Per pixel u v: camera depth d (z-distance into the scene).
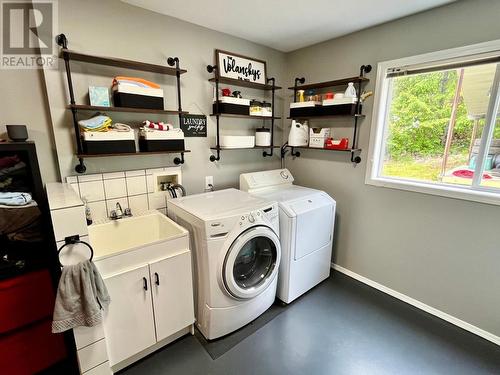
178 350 1.67
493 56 1.56
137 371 1.52
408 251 2.11
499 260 1.66
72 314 1.21
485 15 1.54
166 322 1.62
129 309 1.45
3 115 1.50
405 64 1.93
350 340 1.76
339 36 2.31
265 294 1.92
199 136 2.28
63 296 1.18
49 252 1.45
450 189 1.82
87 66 1.66
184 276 1.65
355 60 2.24
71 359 1.57
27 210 1.40
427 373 1.51
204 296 1.69
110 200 1.86
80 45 1.61
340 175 2.52
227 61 2.28
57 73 1.56
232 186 2.63
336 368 1.54
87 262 1.23
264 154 2.85
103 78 1.73
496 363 1.58
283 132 2.99
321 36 2.33
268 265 1.95
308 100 2.53
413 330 1.85
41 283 1.39
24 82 1.53
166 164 2.12
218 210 1.71
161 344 1.69
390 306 2.12
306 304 2.14
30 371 1.43
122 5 1.72
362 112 2.26
